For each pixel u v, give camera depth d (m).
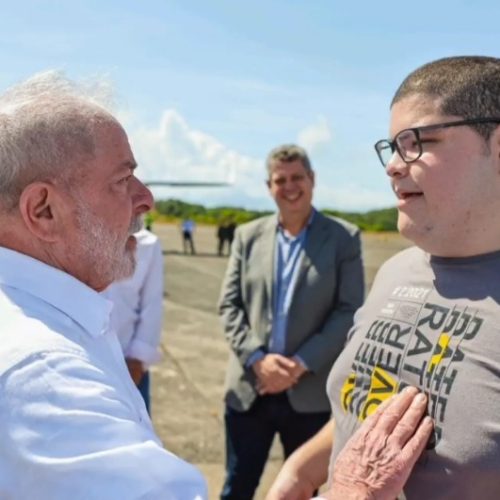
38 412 1.20
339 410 1.75
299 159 3.16
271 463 4.32
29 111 1.40
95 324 1.42
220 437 4.78
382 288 1.78
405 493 1.49
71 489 1.20
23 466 1.20
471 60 1.56
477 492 1.38
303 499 1.96
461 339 1.48
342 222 3.27
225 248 26.47
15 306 1.34
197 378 6.30
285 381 3.12
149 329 3.19
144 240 3.17
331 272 3.16
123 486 1.22
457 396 1.43
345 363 1.75
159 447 1.29
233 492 3.31
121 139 1.48
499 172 1.52
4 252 1.40
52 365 1.24
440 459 1.43
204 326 9.12
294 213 3.18
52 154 1.39
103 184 1.45
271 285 3.23
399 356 1.58
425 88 1.54
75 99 1.46
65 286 1.40
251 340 3.23
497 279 1.51
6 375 1.21
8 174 1.38
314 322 3.17
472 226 1.53
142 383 3.42
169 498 1.26
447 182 1.51
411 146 1.55
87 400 1.24
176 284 13.98
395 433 1.45
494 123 1.50
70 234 1.42
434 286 1.61
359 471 1.44
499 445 1.37
